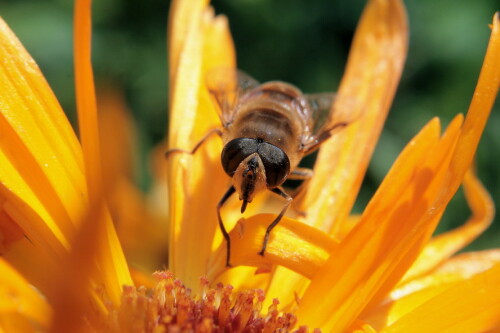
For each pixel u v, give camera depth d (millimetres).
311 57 220
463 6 214
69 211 118
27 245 116
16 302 110
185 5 136
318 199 132
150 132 206
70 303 103
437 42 213
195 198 130
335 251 119
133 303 117
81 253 103
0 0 208
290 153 129
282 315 123
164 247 159
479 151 201
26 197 117
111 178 111
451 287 120
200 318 120
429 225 118
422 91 214
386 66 136
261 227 123
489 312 117
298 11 220
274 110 130
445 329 118
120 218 151
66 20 209
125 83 209
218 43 138
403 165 119
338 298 119
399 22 137
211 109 133
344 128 134
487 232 193
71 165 118
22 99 118
